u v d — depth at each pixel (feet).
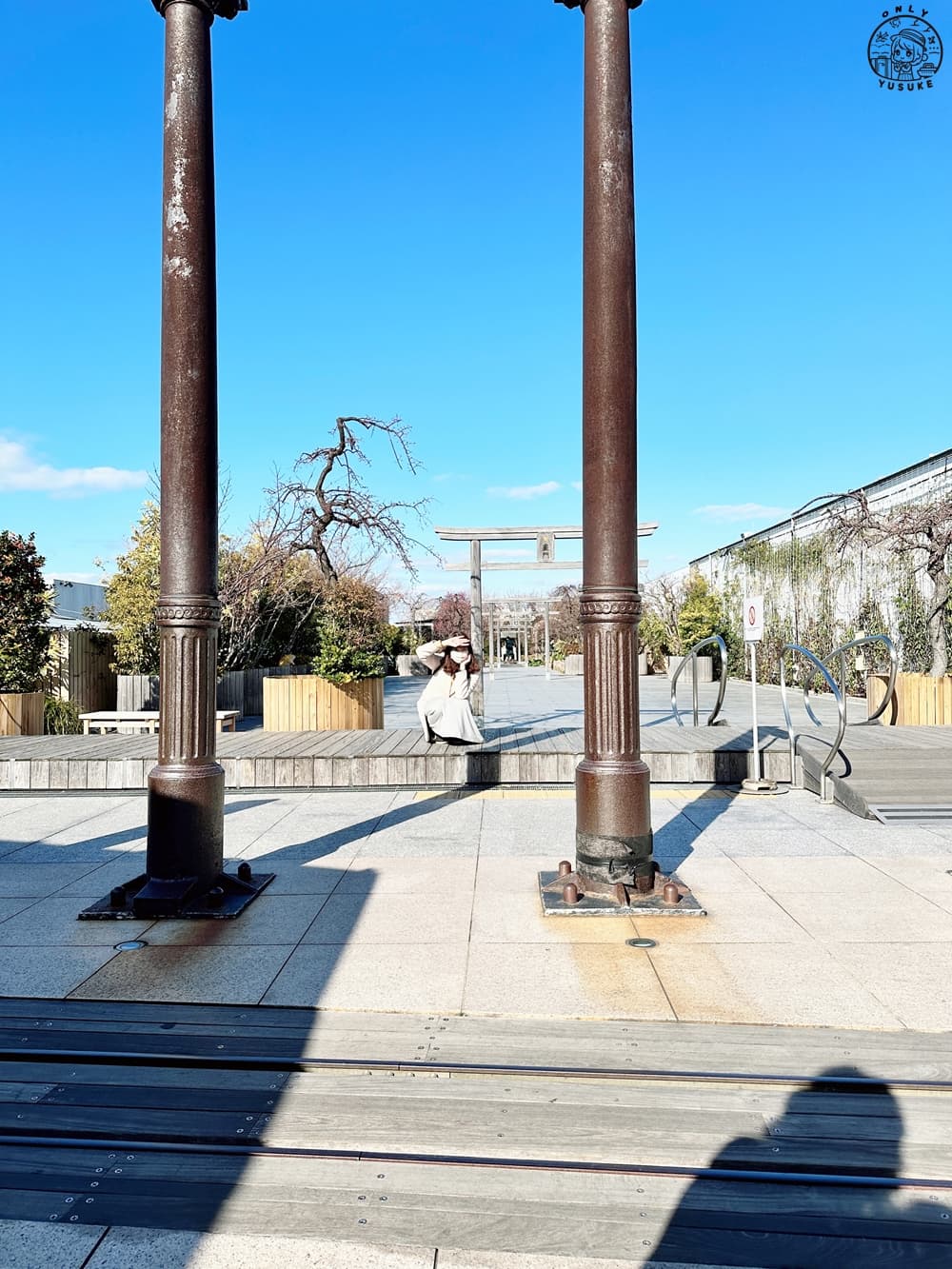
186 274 16.63
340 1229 7.34
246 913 16.06
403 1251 7.08
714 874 18.30
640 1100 9.32
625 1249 7.09
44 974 13.12
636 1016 11.34
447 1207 7.62
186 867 16.43
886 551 64.03
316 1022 11.30
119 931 15.15
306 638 74.28
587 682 17.12
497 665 154.40
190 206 16.65
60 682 51.80
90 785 29.86
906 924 14.92
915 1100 9.32
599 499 17.01
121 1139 8.73
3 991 12.48
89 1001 12.08
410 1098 9.46
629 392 17.01
